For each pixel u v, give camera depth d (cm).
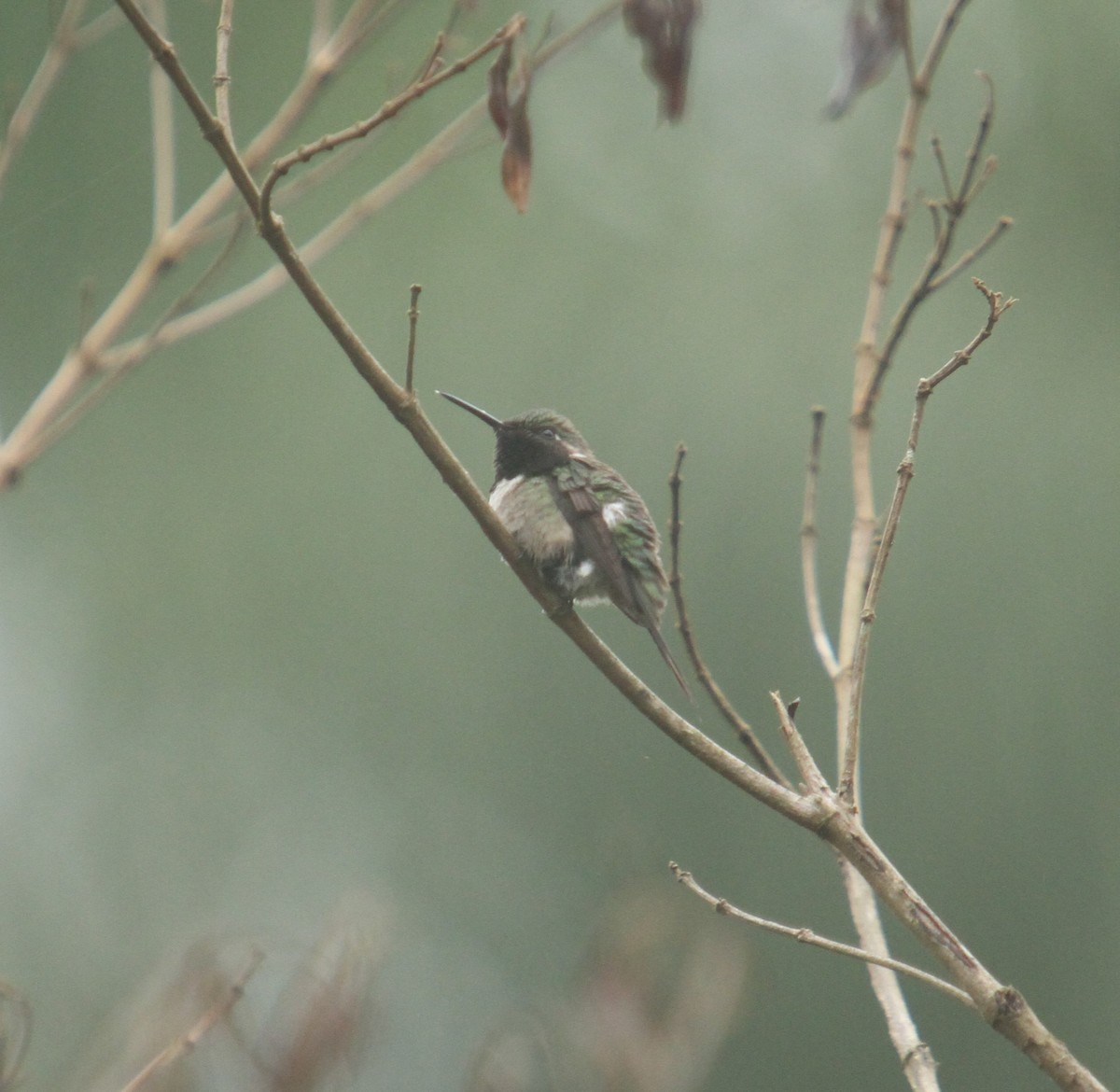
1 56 1427
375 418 1470
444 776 1430
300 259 507
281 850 1452
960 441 1333
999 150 1431
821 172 1459
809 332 1371
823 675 1297
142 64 1475
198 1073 646
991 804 1291
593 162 1498
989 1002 406
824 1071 1309
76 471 1523
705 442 1344
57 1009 1423
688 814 1358
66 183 1458
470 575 1442
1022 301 1386
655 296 1426
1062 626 1288
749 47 1492
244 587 1476
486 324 1448
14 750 1515
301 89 736
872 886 441
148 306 1482
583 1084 709
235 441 1488
